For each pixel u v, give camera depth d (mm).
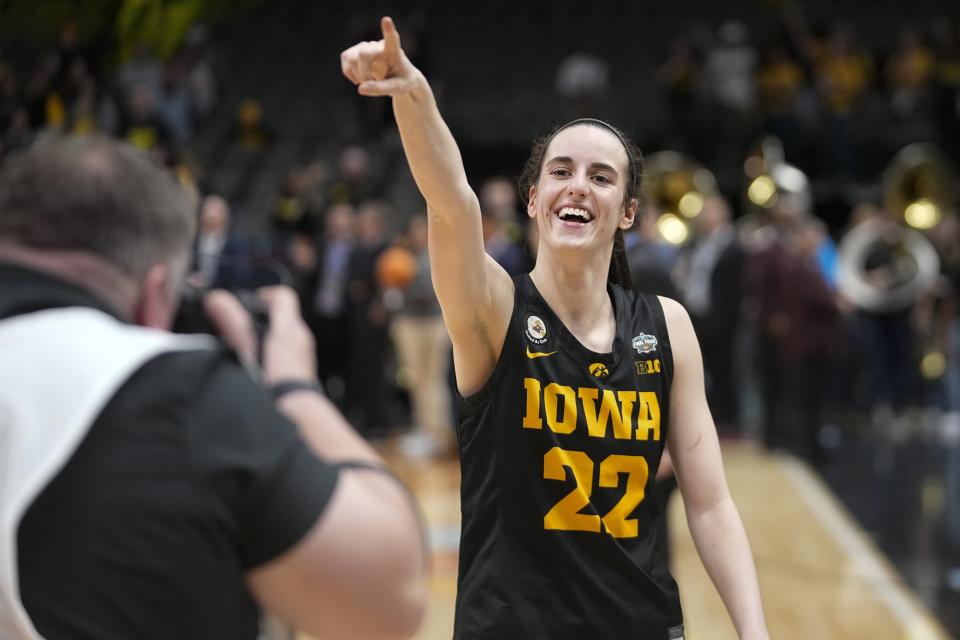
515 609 8453
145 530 5102
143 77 28922
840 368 42344
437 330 36688
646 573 8680
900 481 32844
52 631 5000
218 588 5238
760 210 44625
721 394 39188
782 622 20266
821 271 36406
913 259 42375
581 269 9047
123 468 5145
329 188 44500
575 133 9258
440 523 26719
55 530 5074
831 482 32719
